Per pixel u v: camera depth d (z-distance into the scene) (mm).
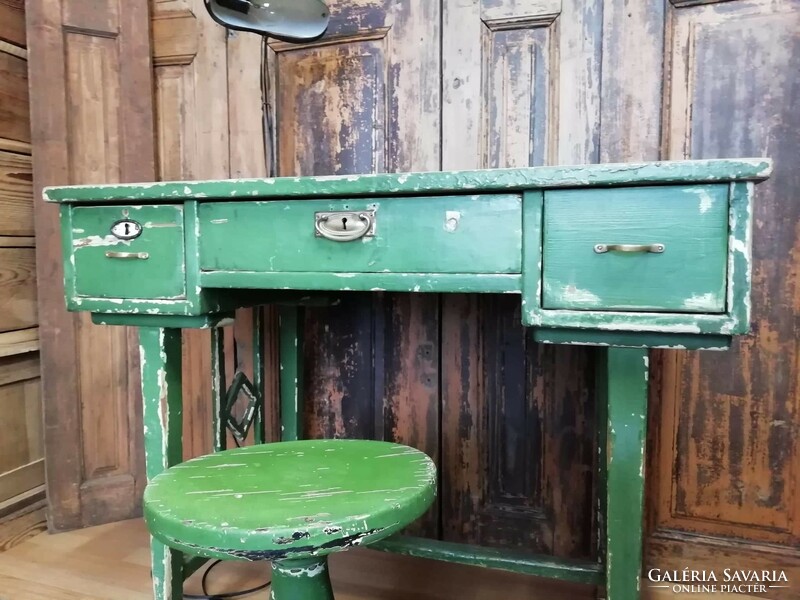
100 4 1375
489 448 1290
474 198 752
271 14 1177
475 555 1078
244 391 1345
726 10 1091
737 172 645
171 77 1436
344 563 1310
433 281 776
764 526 1150
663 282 688
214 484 744
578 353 1220
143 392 970
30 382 1428
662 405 1184
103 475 1474
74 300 957
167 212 893
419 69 1255
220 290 942
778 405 1122
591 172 690
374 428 1362
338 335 1373
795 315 1096
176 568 1046
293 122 1356
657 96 1125
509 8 1191
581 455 1232
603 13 1144
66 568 1260
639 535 757
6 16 1322
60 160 1362
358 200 800
